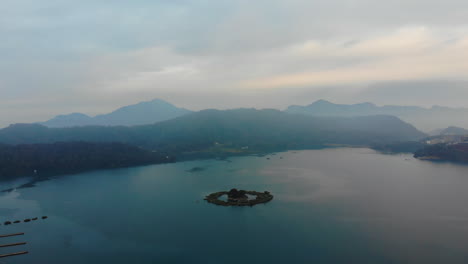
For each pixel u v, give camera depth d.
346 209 151.00
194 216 145.38
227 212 150.38
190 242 117.12
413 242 113.62
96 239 121.88
